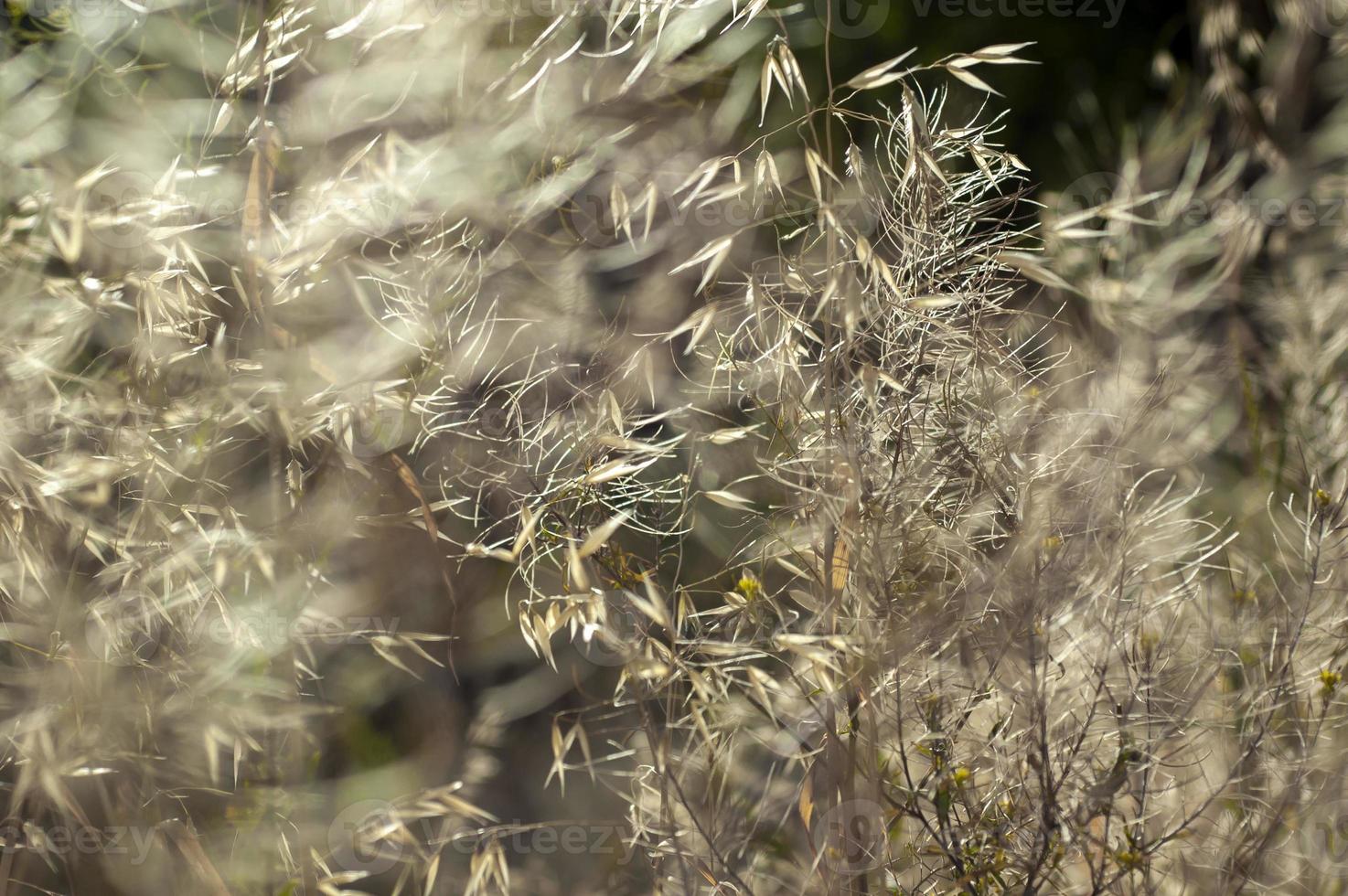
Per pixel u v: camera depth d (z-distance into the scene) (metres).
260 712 1.17
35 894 1.22
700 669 1.16
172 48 1.29
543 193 1.21
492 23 1.24
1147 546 1.17
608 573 1.13
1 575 1.17
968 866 1.09
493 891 1.25
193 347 1.17
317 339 1.22
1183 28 2.15
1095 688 1.12
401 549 1.30
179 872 1.18
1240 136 1.73
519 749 1.35
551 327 1.21
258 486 1.22
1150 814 1.11
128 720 1.15
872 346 1.14
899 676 1.10
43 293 1.18
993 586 1.10
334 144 1.23
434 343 1.15
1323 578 1.16
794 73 1.11
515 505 1.15
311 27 1.21
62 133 1.27
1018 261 1.10
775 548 1.14
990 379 1.12
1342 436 1.26
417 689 1.34
